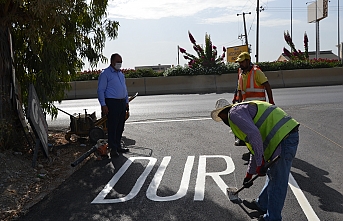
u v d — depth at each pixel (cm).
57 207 529
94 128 825
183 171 651
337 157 705
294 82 1978
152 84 1944
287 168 429
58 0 658
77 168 686
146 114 1209
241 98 724
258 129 425
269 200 436
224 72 1997
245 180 488
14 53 857
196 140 852
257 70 680
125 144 839
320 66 2069
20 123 743
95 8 884
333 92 1557
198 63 2030
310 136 854
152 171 657
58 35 806
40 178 632
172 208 509
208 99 1529
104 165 698
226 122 466
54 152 776
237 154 737
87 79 1998
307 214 479
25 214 511
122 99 746
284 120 429
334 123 966
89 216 498
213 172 642
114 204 532
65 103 1677
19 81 870
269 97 677
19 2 666
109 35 915
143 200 540
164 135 909
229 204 512
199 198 536
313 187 565
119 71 753
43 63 834
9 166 644
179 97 1669
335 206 500
